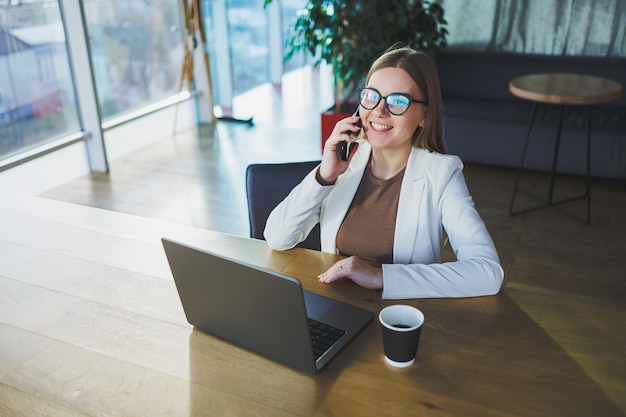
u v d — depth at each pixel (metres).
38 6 3.83
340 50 4.07
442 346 1.17
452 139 4.18
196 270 1.15
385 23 3.99
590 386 1.06
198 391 1.07
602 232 3.23
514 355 1.14
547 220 3.38
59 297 1.39
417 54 1.46
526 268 2.87
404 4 4.09
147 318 1.30
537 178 4.02
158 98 5.05
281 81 6.66
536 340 1.19
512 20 4.45
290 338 1.08
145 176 4.18
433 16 4.44
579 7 4.25
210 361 1.15
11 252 1.61
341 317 1.26
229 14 5.25
